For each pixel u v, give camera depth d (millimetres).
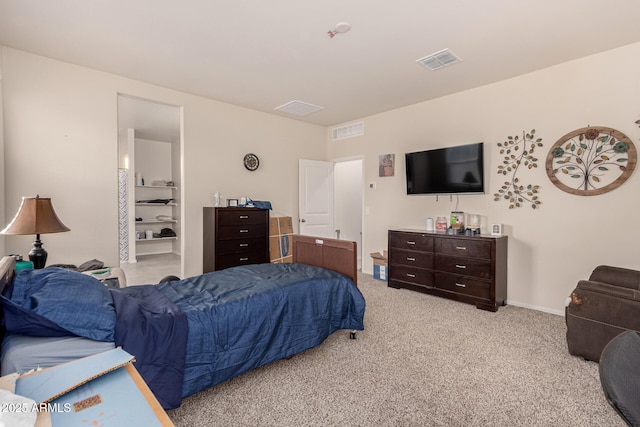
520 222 3586
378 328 2961
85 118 3420
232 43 2871
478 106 3918
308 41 2826
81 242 3408
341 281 2648
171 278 3012
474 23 2533
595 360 2275
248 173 4867
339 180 6531
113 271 2945
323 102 4543
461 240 3646
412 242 4121
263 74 3559
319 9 2357
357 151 5445
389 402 1868
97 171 3496
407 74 3539
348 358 2393
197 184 4336
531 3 2271
